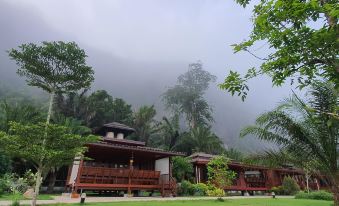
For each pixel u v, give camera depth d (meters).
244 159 11.39
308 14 4.12
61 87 14.64
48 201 13.71
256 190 27.28
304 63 4.62
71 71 14.39
